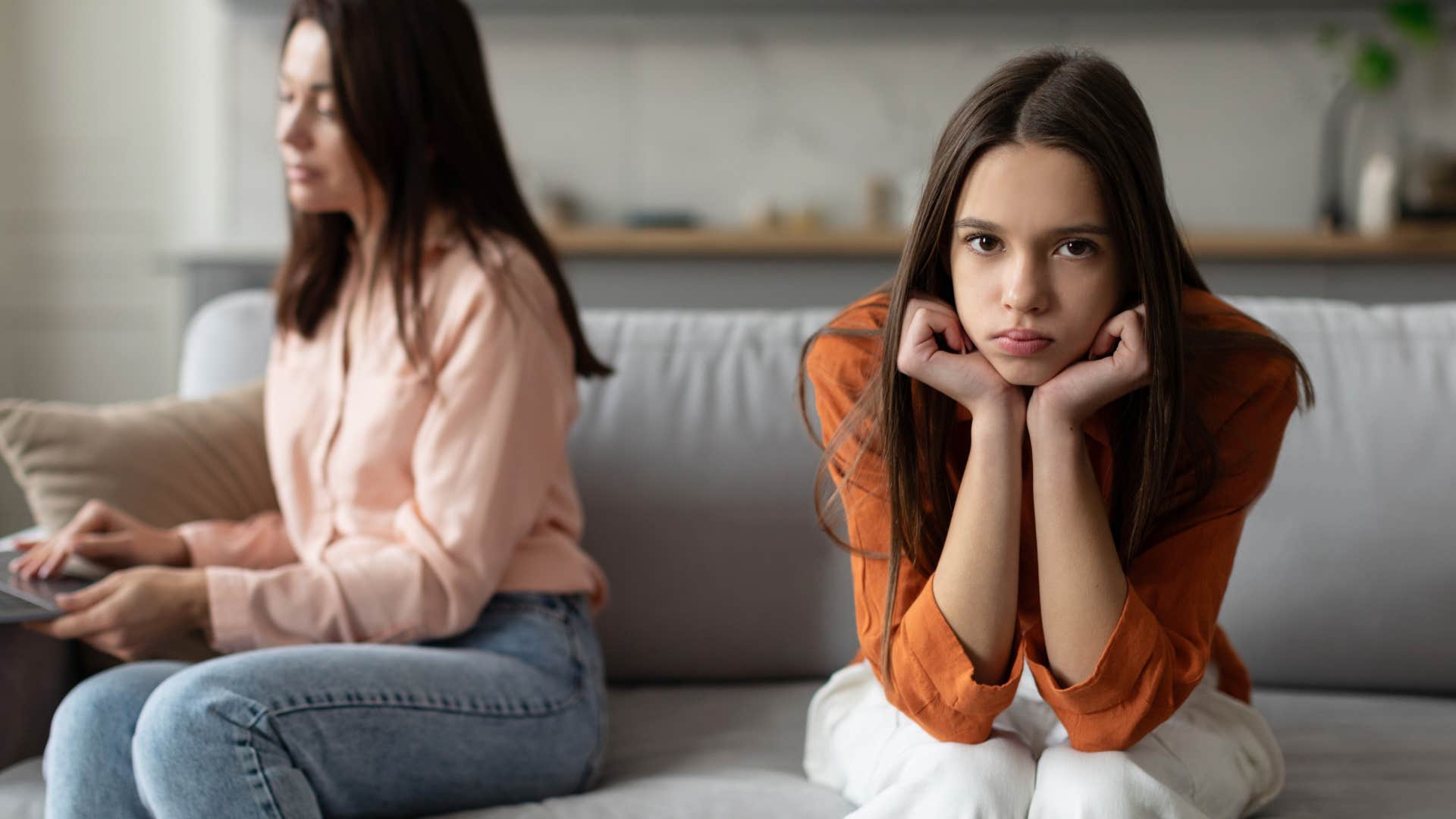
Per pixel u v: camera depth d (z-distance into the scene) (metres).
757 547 1.55
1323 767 1.25
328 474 1.33
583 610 1.33
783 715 1.43
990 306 0.96
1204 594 1.04
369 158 1.30
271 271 3.61
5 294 4.28
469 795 1.16
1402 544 1.47
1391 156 4.09
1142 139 0.96
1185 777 1.02
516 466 1.26
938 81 4.17
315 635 1.20
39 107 4.24
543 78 4.21
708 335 1.66
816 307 3.65
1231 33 4.09
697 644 1.55
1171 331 0.97
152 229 4.26
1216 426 1.07
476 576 1.22
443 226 1.34
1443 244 3.62
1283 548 1.49
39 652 1.26
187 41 4.21
